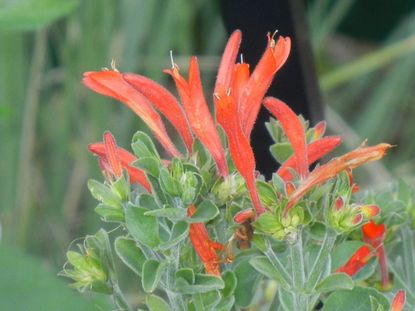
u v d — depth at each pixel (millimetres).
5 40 888
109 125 952
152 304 397
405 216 447
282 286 381
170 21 964
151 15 943
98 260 412
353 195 443
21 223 949
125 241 402
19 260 295
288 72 453
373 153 371
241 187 386
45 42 927
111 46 944
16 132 923
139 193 403
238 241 396
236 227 385
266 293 502
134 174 398
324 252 381
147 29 946
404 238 453
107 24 937
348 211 379
